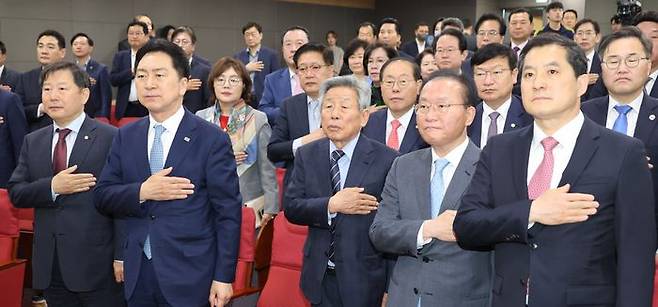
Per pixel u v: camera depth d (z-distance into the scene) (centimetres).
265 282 310
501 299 168
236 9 1086
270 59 709
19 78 542
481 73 312
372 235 207
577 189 158
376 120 326
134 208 220
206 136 228
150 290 229
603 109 282
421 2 1226
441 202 199
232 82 356
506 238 162
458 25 589
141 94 222
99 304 267
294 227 286
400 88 307
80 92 270
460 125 197
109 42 929
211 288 227
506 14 1170
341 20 1251
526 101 165
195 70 565
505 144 176
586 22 552
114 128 275
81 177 256
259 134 358
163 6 989
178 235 222
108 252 265
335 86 237
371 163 234
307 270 239
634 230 155
